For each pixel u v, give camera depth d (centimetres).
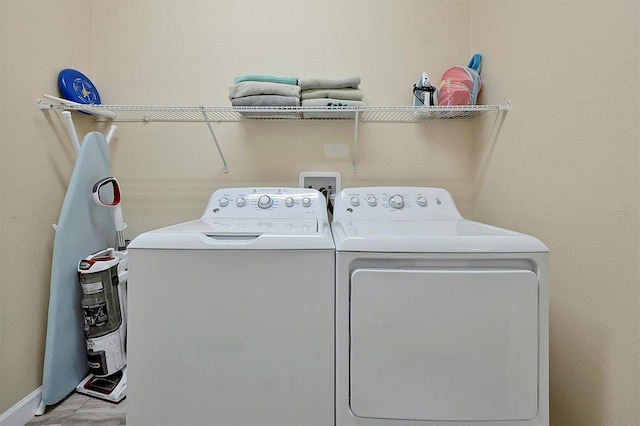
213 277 86
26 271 119
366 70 162
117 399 122
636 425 77
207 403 87
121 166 162
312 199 133
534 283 83
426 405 85
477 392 84
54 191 133
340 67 162
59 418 114
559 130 101
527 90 117
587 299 91
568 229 98
